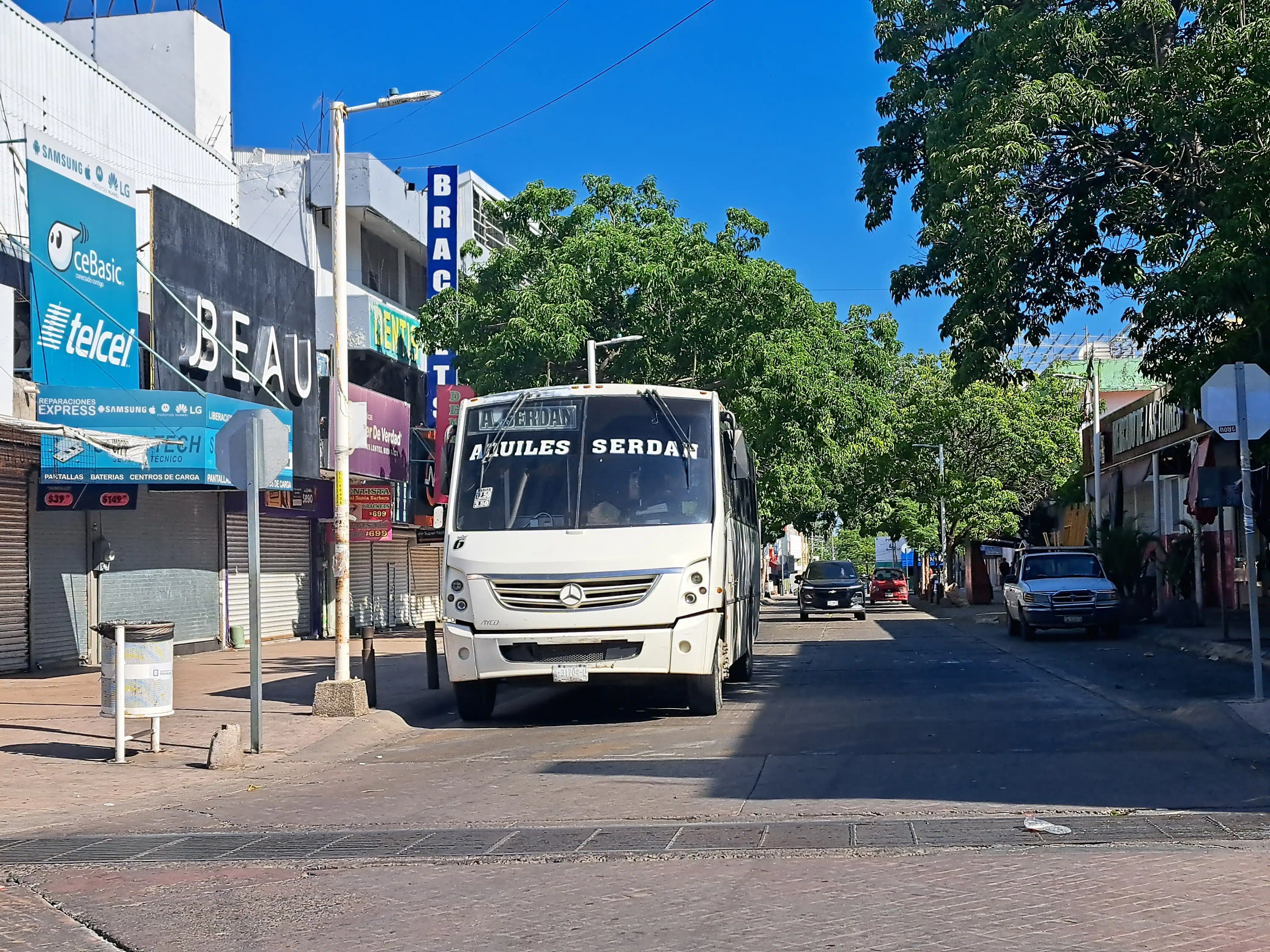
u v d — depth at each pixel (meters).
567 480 13.98
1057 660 20.94
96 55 30.00
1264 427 12.80
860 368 42.06
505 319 30.56
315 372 27.77
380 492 31.55
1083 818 7.87
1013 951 5.11
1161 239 16.81
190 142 25.95
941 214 17.66
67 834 8.55
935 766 10.00
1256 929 5.30
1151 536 30.02
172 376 21.78
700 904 6.02
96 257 19.81
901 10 19.36
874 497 55.38
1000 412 52.34
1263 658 18.52
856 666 20.95
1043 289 19.22
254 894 6.57
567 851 7.38
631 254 29.61
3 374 18.34
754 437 30.45
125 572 23.70
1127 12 16.64
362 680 14.68
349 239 35.44
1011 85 17.20
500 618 13.40
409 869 7.04
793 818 8.16
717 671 14.05
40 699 16.84
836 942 5.32
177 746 12.52
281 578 30.91
